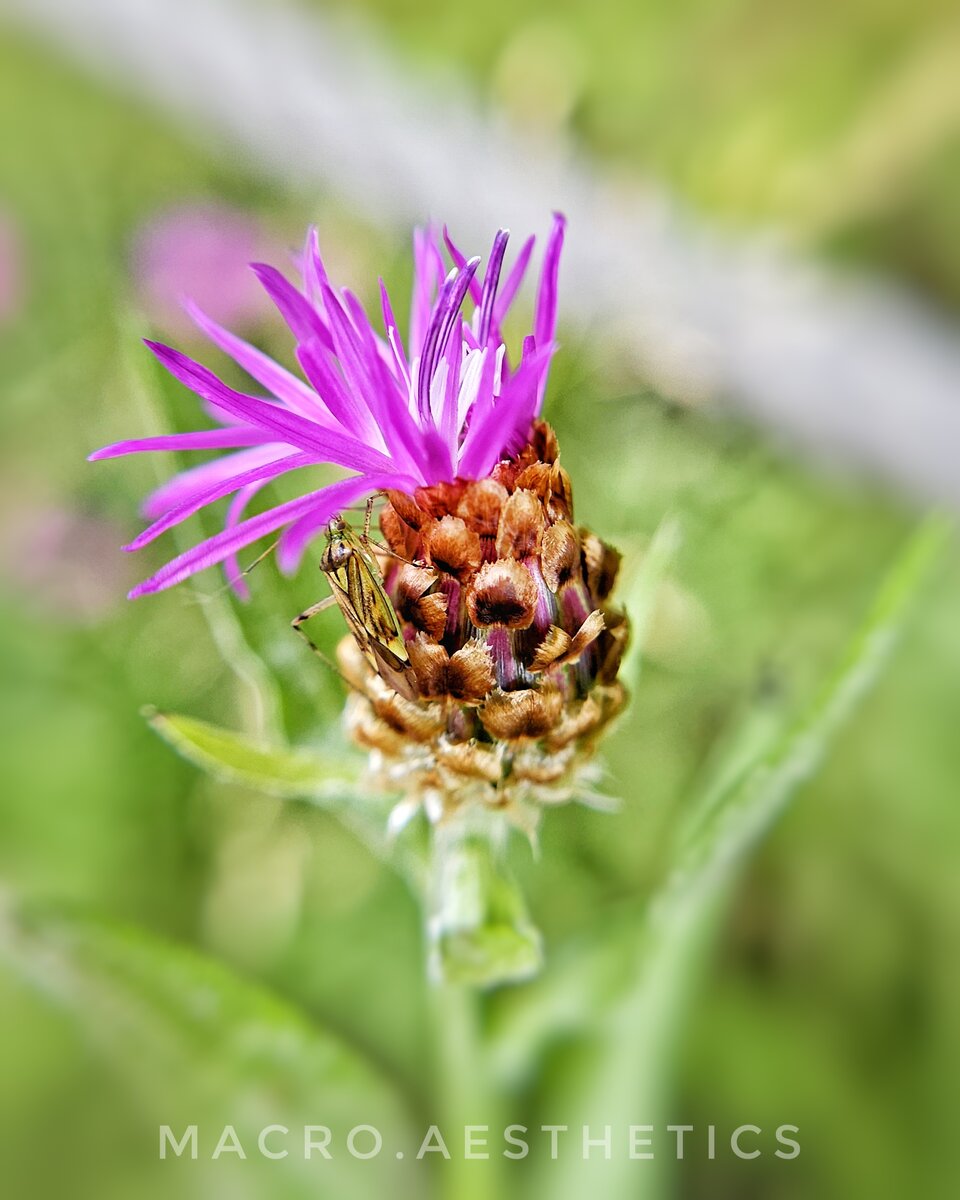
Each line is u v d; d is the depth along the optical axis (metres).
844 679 0.13
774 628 0.17
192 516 0.13
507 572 0.12
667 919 0.14
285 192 0.21
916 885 0.16
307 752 0.13
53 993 0.13
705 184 0.23
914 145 0.21
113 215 0.20
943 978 0.16
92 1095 0.16
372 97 0.22
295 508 0.12
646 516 0.17
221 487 0.12
